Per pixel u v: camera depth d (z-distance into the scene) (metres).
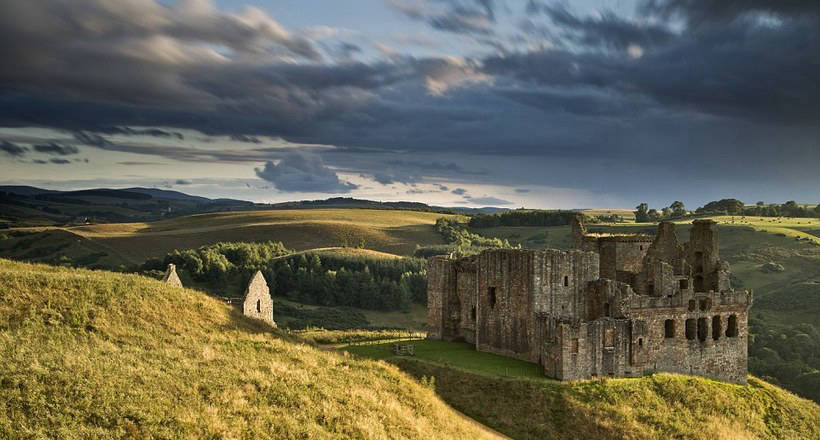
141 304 67.62
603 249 101.75
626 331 83.56
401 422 56.97
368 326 162.75
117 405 46.41
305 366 63.22
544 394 74.06
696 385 81.00
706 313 91.69
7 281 63.25
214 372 55.88
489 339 92.12
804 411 83.69
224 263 188.25
